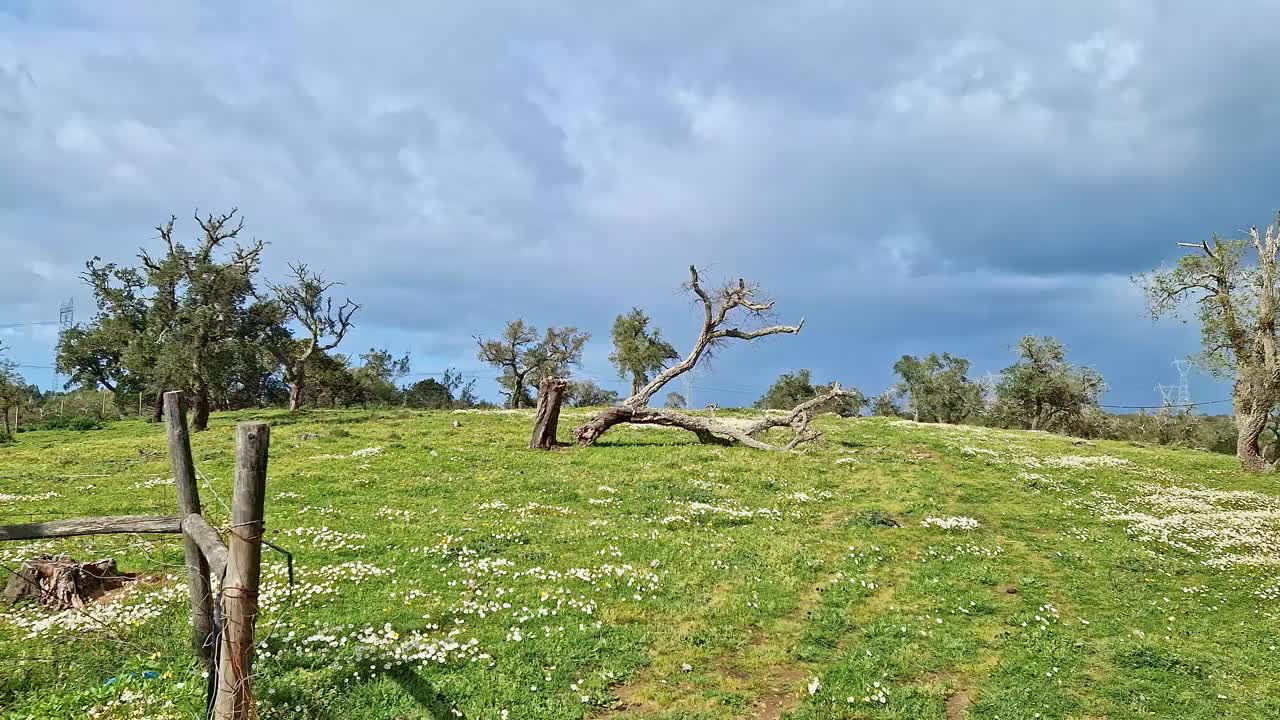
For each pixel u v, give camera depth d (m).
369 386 100.06
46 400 93.56
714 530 19.00
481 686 9.85
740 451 31.91
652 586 14.27
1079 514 23.03
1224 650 12.80
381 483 23.34
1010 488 26.64
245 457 7.66
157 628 10.86
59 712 8.54
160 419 68.06
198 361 49.75
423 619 11.77
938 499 24.27
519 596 13.23
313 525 17.48
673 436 37.41
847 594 14.70
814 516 21.27
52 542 15.91
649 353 88.81
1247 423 36.34
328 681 9.52
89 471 27.16
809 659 11.73
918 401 104.25
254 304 55.59
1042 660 12.03
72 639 10.53
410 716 8.96
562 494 22.42
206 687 9.01
